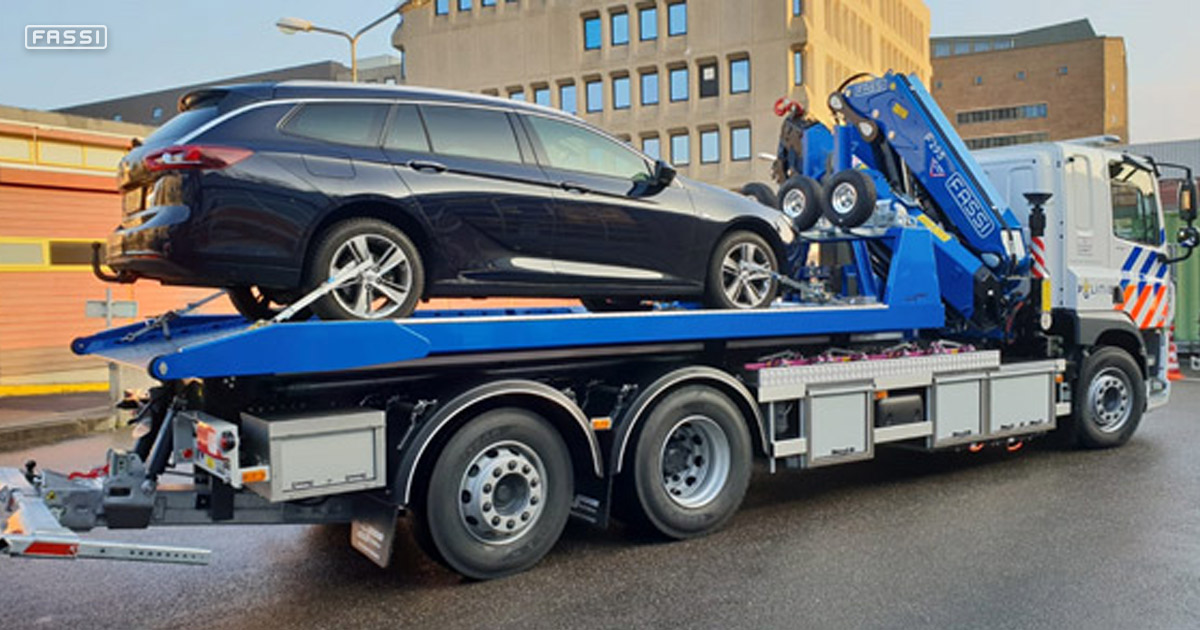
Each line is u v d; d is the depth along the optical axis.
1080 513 6.25
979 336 8.27
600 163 6.08
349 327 4.61
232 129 4.82
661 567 5.26
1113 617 4.34
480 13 51.69
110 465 4.70
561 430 5.52
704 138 46.69
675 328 5.82
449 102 5.53
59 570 5.35
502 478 5.15
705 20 46.03
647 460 5.65
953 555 5.34
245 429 4.72
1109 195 8.64
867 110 8.54
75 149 17.05
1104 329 8.41
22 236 14.66
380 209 5.15
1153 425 10.00
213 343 4.28
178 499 4.80
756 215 6.77
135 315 11.02
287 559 5.56
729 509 5.99
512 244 5.59
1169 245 9.38
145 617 4.56
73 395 13.78
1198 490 6.91
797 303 7.67
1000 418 7.58
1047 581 4.86
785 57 44.53
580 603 4.68
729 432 6.01
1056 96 90.44
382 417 4.80
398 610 4.62
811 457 6.39
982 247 8.07
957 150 8.02
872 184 7.32
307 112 5.05
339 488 4.67
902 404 7.00
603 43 48.50
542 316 5.28
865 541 5.68
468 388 5.02
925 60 65.88
